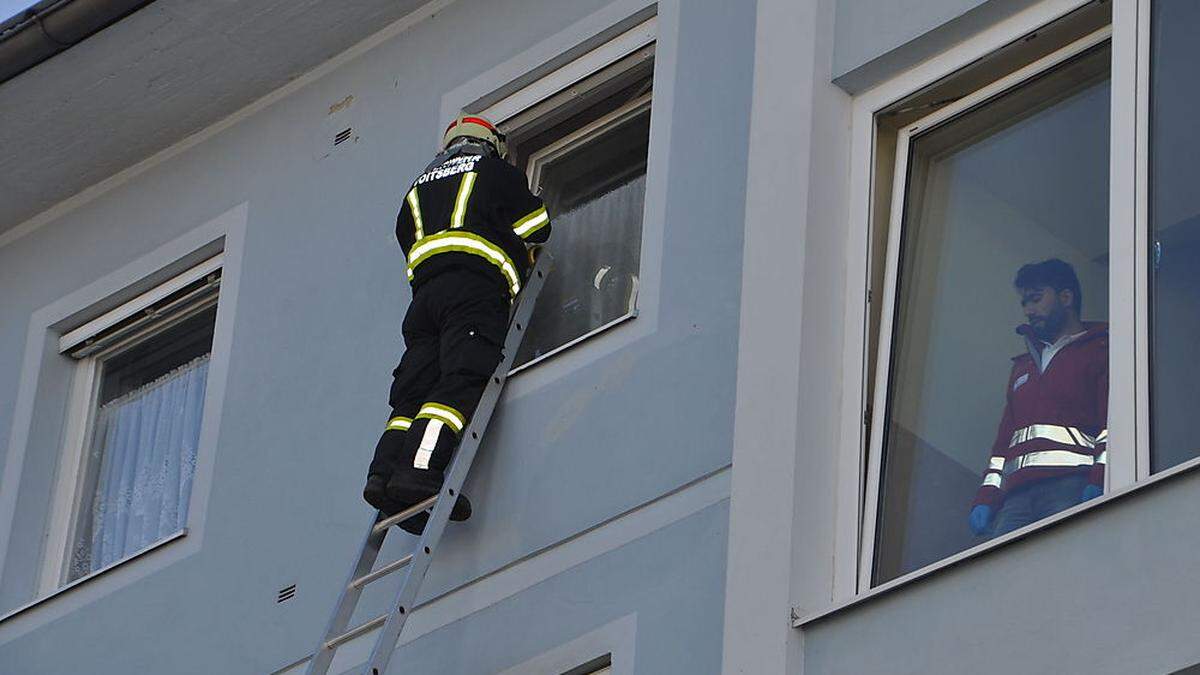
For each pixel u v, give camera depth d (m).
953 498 20.08
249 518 26.83
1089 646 17.52
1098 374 19.58
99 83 30.25
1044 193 20.81
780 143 22.36
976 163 21.59
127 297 31.17
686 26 25.38
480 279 24.20
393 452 23.64
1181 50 20.06
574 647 22.11
